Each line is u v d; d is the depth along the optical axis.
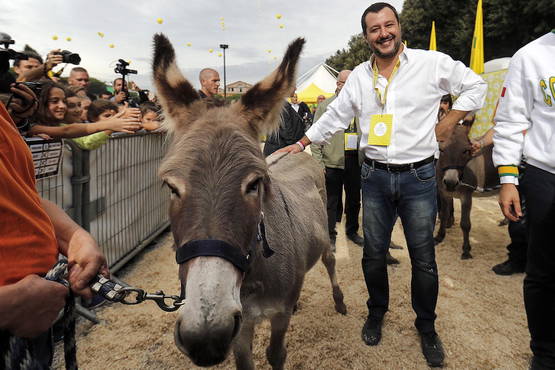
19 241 0.84
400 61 2.26
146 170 4.43
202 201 1.14
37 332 0.82
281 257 1.81
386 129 2.32
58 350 2.55
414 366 2.43
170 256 4.24
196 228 1.12
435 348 2.47
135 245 4.18
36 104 2.23
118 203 3.75
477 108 2.25
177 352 2.55
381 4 2.19
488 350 2.56
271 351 2.08
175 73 1.50
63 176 2.80
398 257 4.21
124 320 2.90
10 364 0.78
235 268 1.15
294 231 2.04
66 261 0.99
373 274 2.63
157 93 1.48
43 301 0.81
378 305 2.69
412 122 2.29
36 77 2.80
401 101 2.28
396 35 2.18
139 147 4.21
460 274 3.77
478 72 7.33
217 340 1.04
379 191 2.47
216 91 4.67
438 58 2.22
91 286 0.97
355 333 2.78
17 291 0.76
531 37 16.70
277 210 1.91
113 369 2.38
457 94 2.29
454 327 2.82
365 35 2.28
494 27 17.30
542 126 1.86
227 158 1.21
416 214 2.38
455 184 4.03
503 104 2.03
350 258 4.22
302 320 2.95
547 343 2.04
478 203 6.61
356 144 4.24
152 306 3.11
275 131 1.54
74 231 1.07
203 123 1.32
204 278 1.07
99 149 3.35
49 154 2.51
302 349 2.59
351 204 4.64
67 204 2.88
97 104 3.63
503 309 3.08
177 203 1.20
